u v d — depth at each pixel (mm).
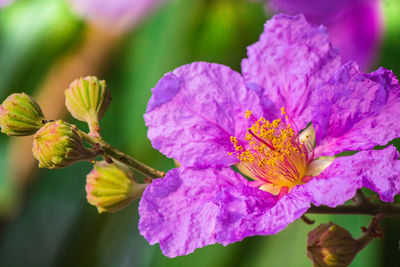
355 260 367
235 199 318
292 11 361
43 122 326
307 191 315
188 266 380
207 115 330
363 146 323
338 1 357
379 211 326
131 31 400
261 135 332
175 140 328
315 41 333
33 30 406
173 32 396
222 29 391
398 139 370
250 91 332
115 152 325
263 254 374
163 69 396
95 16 398
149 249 402
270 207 322
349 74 323
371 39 360
